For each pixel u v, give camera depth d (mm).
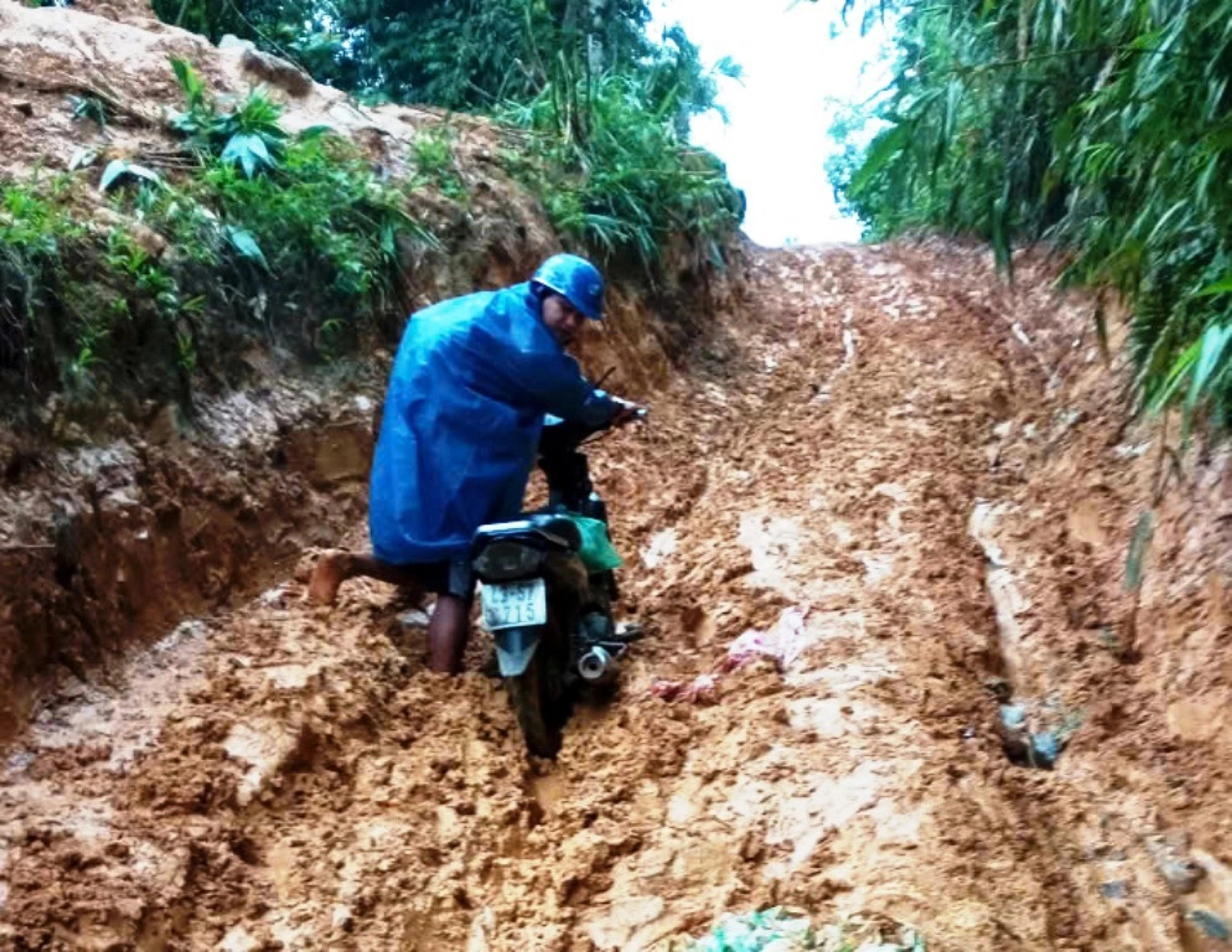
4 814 3119
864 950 2834
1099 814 3768
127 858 3053
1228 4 3650
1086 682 4543
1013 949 2945
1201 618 4449
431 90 10391
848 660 4336
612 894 3244
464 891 3211
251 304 4988
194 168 5359
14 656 3496
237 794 3389
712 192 8914
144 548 4055
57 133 5195
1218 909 3424
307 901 3084
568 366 4219
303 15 10359
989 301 9219
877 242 12172
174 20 8688
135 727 3582
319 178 5668
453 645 4191
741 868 3301
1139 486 5566
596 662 4164
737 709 4066
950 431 6906
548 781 3834
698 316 8227
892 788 3518
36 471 3811
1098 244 5070
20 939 2729
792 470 6484
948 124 4367
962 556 5430
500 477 4199
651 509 5965
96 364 4180
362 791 3580
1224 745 3969
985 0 4719
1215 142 3572
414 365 4250
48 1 6809
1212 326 3430
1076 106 4727
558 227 7188
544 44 9523
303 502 4832
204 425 4551
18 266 3959
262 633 4188
